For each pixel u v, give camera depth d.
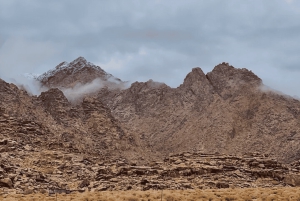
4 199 85.81
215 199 85.50
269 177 136.38
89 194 93.12
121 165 143.88
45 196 90.88
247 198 86.75
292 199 84.31
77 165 140.88
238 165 144.50
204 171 134.25
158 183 116.44
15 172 116.81
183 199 86.25
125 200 85.31
